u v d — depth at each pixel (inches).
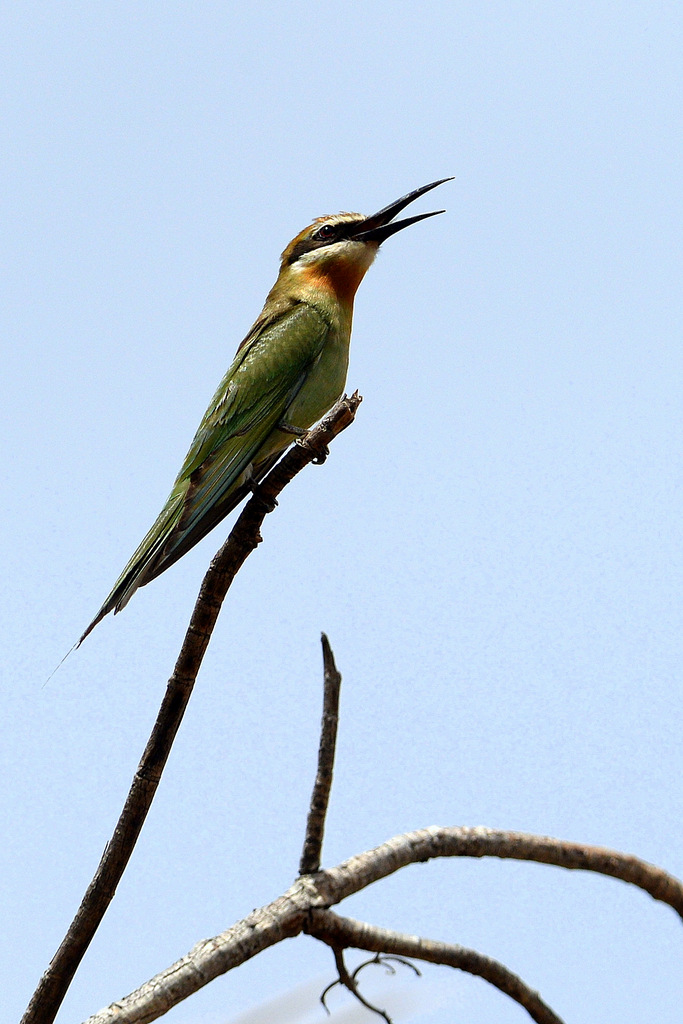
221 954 221.9
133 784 269.3
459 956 231.9
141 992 218.2
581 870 243.9
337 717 241.1
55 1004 260.8
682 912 250.7
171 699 275.0
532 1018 236.2
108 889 262.1
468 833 240.4
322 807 236.5
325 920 225.6
